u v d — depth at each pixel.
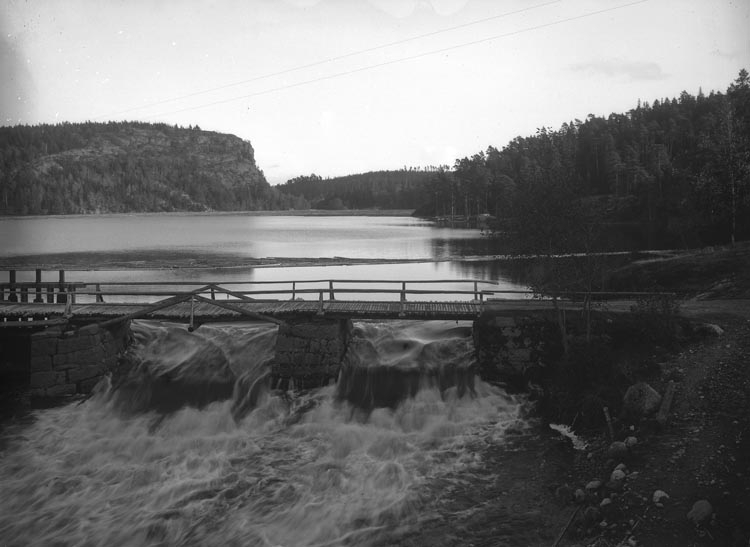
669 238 59.81
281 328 18.38
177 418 16.75
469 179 165.00
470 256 56.69
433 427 15.71
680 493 10.16
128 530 11.59
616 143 136.12
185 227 143.50
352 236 96.69
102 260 56.22
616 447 11.96
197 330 20.89
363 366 18.45
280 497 12.55
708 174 42.91
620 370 15.24
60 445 15.38
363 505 11.98
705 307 19.58
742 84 48.16
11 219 197.12
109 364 19.12
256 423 16.55
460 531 10.66
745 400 12.63
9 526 11.86
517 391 17.34
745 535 8.74
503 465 13.27
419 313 18.66
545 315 17.61
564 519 10.48
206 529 11.48
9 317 19.81
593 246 17.44
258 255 61.66
